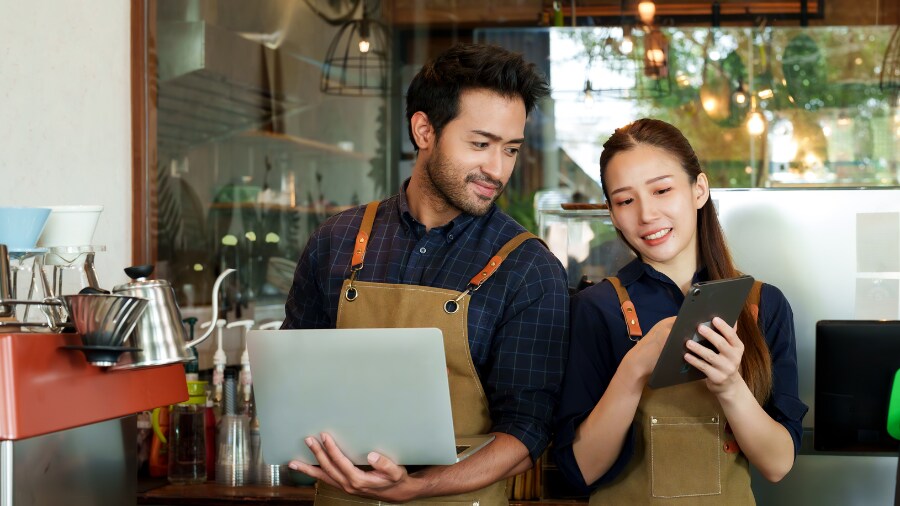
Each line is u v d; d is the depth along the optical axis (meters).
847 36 4.71
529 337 1.61
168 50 3.12
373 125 5.18
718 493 1.65
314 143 4.63
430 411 1.38
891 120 4.70
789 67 4.75
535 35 5.00
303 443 1.47
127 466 1.72
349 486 1.46
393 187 5.27
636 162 1.66
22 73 2.32
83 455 1.56
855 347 1.96
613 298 1.73
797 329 2.33
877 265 2.30
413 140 1.69
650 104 4.88
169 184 3.13
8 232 1.49
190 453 2.59
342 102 4.92
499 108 1.56
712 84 4.80
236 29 3.83
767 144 4.77
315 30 4.68
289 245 4.31
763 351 1.63
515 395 1.60
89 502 1.58
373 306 1.66
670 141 1.67
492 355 1.64
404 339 1.35
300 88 4.50
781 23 4.84
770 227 2.34
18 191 2.29
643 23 4.92
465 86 1.57
